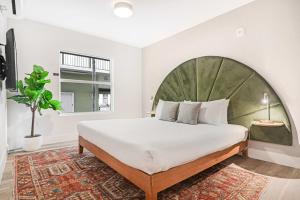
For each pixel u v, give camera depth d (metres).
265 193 1.69
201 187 1.80
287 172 2.18
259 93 2.62
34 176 2.03
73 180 1.94
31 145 3.01
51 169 2.23
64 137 3.76
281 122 2.38
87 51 4.10
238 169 2.27
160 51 4.47
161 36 4.21
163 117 3.26
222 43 3.12
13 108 3.18
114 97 4.63
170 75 4.01
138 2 2.73
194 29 3.61
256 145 2.69
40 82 3.01
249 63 2.78
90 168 2.27
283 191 1.72
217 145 2.06
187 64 3.63
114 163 1.87
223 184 1.86
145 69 5.00
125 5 2.69
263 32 2.62
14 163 2.44
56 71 3.68
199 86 3.41
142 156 1.44
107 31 3.94
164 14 3.13
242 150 2.64
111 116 4.56
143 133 2.01
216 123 2.74
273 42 2.52
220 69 3.09
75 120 3.94
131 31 3.93
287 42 2.40
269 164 2.45
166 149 1.55
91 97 4.98
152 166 1.40
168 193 1.69
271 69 2.55
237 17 2.91
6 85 2.46
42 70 3.11
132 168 1.59
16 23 3.23
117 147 1.75
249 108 2.72
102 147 2.07
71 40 3.87
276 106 2.46
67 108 4.69
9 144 3.12
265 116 2.56
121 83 4.75
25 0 2.70
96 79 4.95
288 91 2.39
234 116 2.90
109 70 4.69
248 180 1.96
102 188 1.77
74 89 4.80
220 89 3.09
